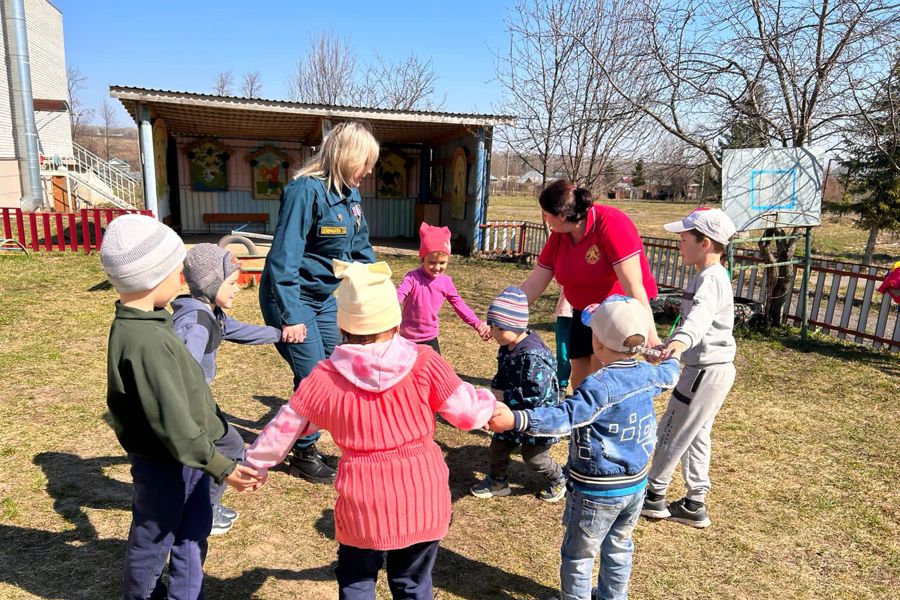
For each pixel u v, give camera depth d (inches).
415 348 82.4
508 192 2269.9
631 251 137.7
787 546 131.4
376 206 748.0
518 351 133.6
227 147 712.4
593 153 485.1
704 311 115.4
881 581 120.6
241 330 124.4
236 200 729.6
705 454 134.2
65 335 265.6
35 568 111.5
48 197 877.8
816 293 329.7
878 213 645.9
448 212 674.2
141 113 478.6
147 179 489.7
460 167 614.2
